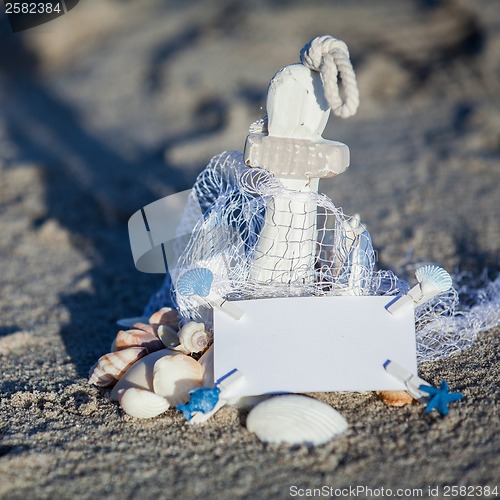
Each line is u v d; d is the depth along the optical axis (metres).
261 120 3.03
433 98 7.66
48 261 5.01
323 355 2.79
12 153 7.16
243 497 2.42
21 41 10.04
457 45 8.52
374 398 2.92
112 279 4.69
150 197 5.99
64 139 7.52
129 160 6.84
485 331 3.55
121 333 3.16
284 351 2.80
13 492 2.47
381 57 8.38
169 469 2.57
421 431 2.72
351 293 3.05
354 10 9.67
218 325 2.87
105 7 10.66
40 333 3.92
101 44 10.27
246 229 3.17
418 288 2.91
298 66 2.82
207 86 8.12
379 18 9.38
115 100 8.48
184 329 2.93
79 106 8.45
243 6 10.23
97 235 5.41
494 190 5.68
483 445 2.65
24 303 4.35
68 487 2.49
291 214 2.93
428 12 9.24
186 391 2.83
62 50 10.17
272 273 3.02
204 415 2.73
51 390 3.20
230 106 7.49
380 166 6.28
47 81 9.46
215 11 10.30
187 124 7.52
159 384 2.83
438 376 3.13
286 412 2.65
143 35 10.09
